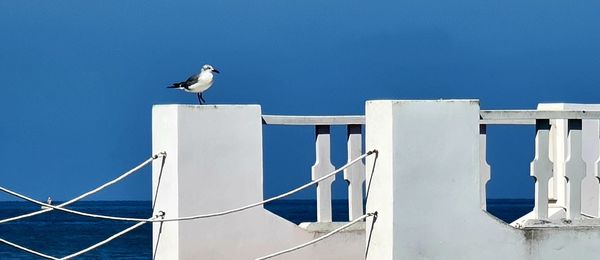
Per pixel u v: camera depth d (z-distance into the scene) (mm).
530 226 14234
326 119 16469
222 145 16125
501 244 14055
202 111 16031
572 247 14359
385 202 13852
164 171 16172
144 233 72438
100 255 52812
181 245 15891
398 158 13680
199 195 15984
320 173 16641
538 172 14469
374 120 14109
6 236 89188
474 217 13922
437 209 13805
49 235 90438
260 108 16297
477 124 13891
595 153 16625
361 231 16562
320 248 16500
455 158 13844
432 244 13797
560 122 16797
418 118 13727
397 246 13680
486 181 15570
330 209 16641
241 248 16219
